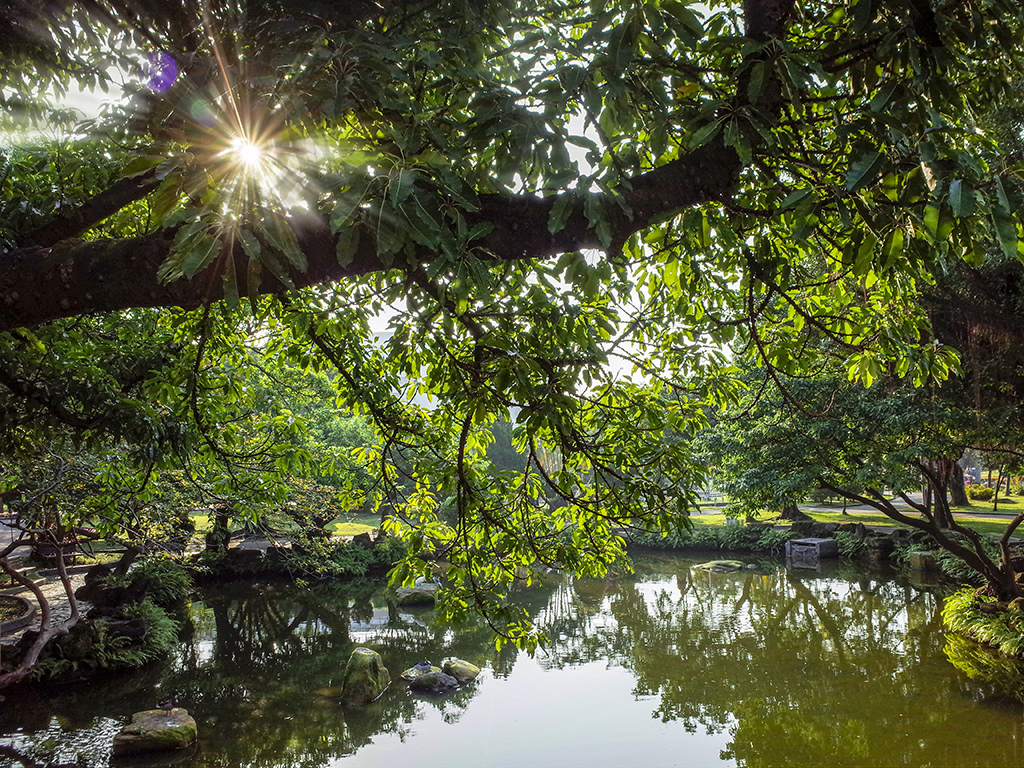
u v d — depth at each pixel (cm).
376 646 1496
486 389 320
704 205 279
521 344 307
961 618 1436
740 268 383
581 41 198
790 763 901
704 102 217
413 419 468
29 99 363
